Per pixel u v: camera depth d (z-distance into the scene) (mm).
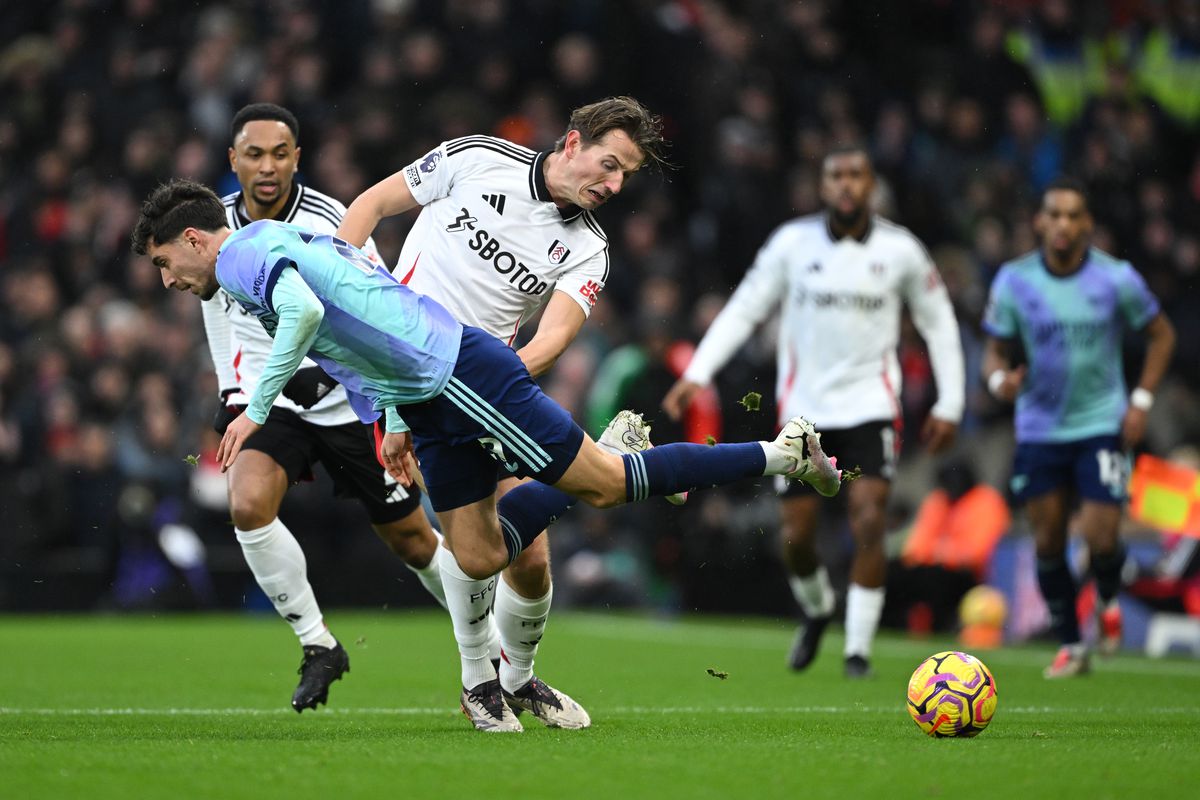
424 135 52750
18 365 50219
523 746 16453
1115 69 62781
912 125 58188
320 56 57031
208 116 54938
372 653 34656
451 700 24297
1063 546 30391
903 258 29625
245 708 22641
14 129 57438
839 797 13078
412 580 49562
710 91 56188
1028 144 59406
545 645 37812
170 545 46156
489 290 19344
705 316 48688
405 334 17125
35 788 13383
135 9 58531
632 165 18797
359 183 51781
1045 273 30719
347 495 22562
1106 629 33125
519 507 18234
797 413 29906
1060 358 30562
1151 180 60781
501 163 19250
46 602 46312
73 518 45969
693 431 45312
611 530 48719
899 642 40562
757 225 53531
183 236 17734
